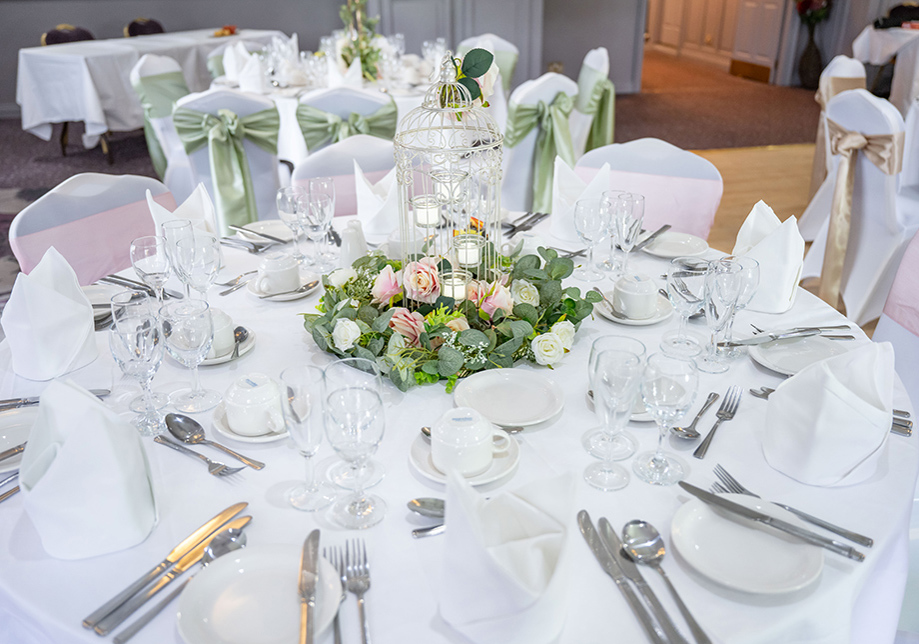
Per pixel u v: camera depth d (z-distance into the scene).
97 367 1.46
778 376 1.39
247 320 1.66
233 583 0.89
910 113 3.02
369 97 3.62
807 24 8.80
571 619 0.85
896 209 2.90
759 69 9.58
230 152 3.41
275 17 8.03
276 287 1.76
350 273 1.55
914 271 1.98
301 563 0.89
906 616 1.38
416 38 7.23
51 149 6.55
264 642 0.82
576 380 1.39
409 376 1.31
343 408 0.97
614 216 1.76
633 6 8.72
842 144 2.99
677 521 0.97
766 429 1.14
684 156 2.45
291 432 1.01
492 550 0.81
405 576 0.92
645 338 1.55
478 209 1.59
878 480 1.09
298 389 0.98
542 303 1.51
